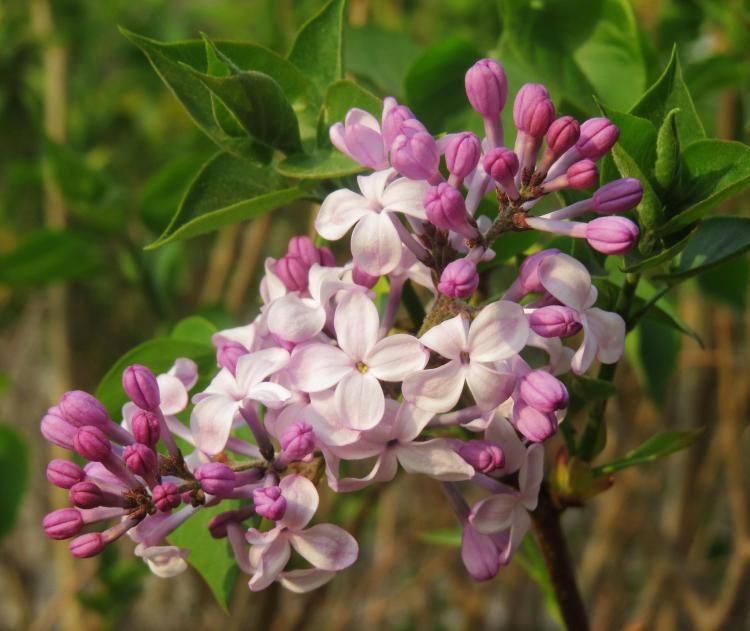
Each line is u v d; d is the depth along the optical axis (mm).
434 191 253
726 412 497
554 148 256
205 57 290
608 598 611
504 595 673
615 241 254
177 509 286
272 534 259
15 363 747
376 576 640
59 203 499
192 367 282
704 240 285
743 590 471
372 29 368
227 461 267
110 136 693
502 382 249
